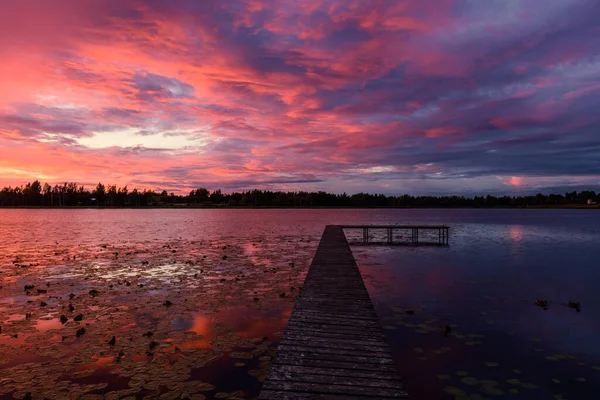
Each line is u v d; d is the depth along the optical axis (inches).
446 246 868.6
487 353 231.0
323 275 376.2
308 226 1614.2
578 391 185.5
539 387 189.3
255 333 253.9
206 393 175.0
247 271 490.9
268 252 700.0
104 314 293.3
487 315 307.9
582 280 460.4
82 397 169.3
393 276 485.7
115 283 412.2
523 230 1428.4
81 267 522.6
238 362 208.5
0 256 639.1
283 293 359.9
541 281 452.4
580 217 2987.2
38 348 223.8
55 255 654.5
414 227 920.9
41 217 2716.5
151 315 291.4
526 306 336.5
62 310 303.9
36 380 184.7
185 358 212.5
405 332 266.5
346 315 245.8
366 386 150.3
